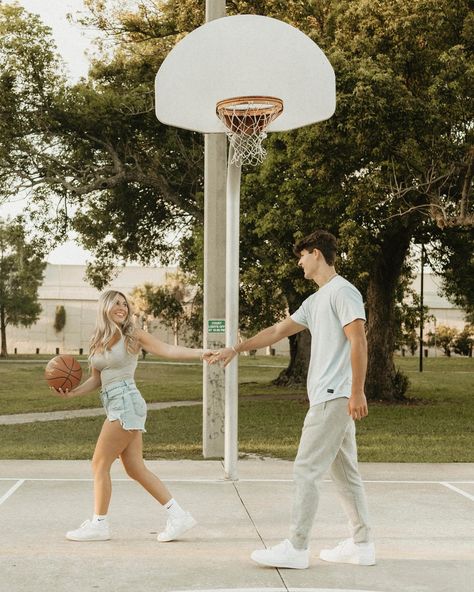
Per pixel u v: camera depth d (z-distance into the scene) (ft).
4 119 81.41
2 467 32.45
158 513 23.15
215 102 28.60
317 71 28.96
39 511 23.34
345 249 64.64
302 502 17.28
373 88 54.54
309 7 72.08
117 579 16.60
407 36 57.57
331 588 16.02
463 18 58.80
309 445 17.29
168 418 60.39
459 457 38.27
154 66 86.33
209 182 35.37
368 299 79.30
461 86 54.39
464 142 57.88
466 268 85.76
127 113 82.28
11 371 137.90
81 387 20.08
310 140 57.62
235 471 29.40
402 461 36.65
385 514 23.61
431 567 17.74
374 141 56.34
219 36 28.53
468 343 240.94
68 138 85.92
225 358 19.11
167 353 19.43
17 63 80.02
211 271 35.22
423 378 128.67
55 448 41.22
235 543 19.79
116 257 110.52
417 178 60.59
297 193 65.77
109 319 19.49
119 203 98.37
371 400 78.13
